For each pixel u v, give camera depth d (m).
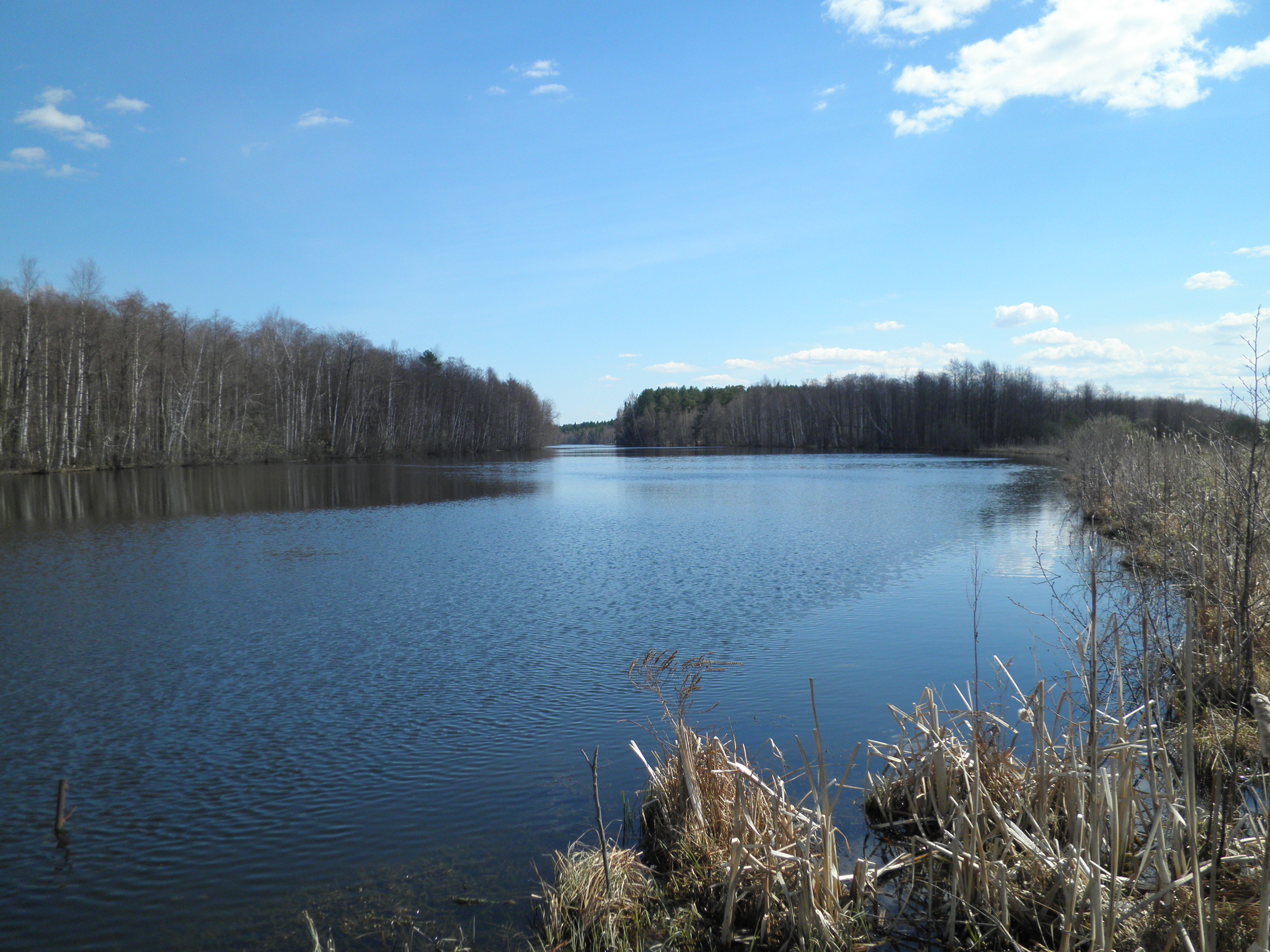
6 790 6.40
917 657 9.77
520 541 20.33
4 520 25.00
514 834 5.48
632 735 7.34
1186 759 3.52
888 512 26.23
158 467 51.91
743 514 26.19
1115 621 5.58
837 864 4.86
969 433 89.06
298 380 69.12
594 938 4.19
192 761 6.92
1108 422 31.44
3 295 44.97
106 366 49.94
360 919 4.51
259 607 12.90
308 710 8.16
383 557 18.02
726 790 5.27
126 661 9.95
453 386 94.50
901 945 4.20
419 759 6.85
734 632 11.17
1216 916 3.76
